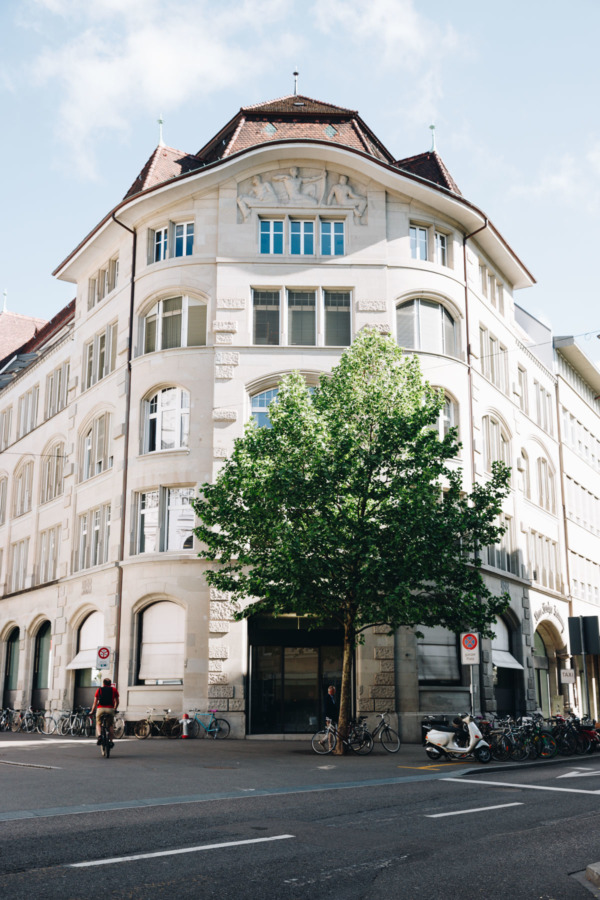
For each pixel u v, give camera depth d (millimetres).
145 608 30734
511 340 39219
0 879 7547
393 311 32156
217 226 32375
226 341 31281
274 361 31203
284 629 30047
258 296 32000
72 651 34562
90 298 37844
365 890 7527
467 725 20344
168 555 29984
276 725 29391
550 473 43406
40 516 40469
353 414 24219
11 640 42562
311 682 29750
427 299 33031
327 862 8562
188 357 31484
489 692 31547
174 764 18688
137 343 33188
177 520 30812
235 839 9586
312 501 22797
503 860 8820
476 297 35344
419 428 23500
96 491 34531
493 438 36406
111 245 36094
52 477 40250
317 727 29453
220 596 29250
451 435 24125
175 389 31859
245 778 15984
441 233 34281
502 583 35188
